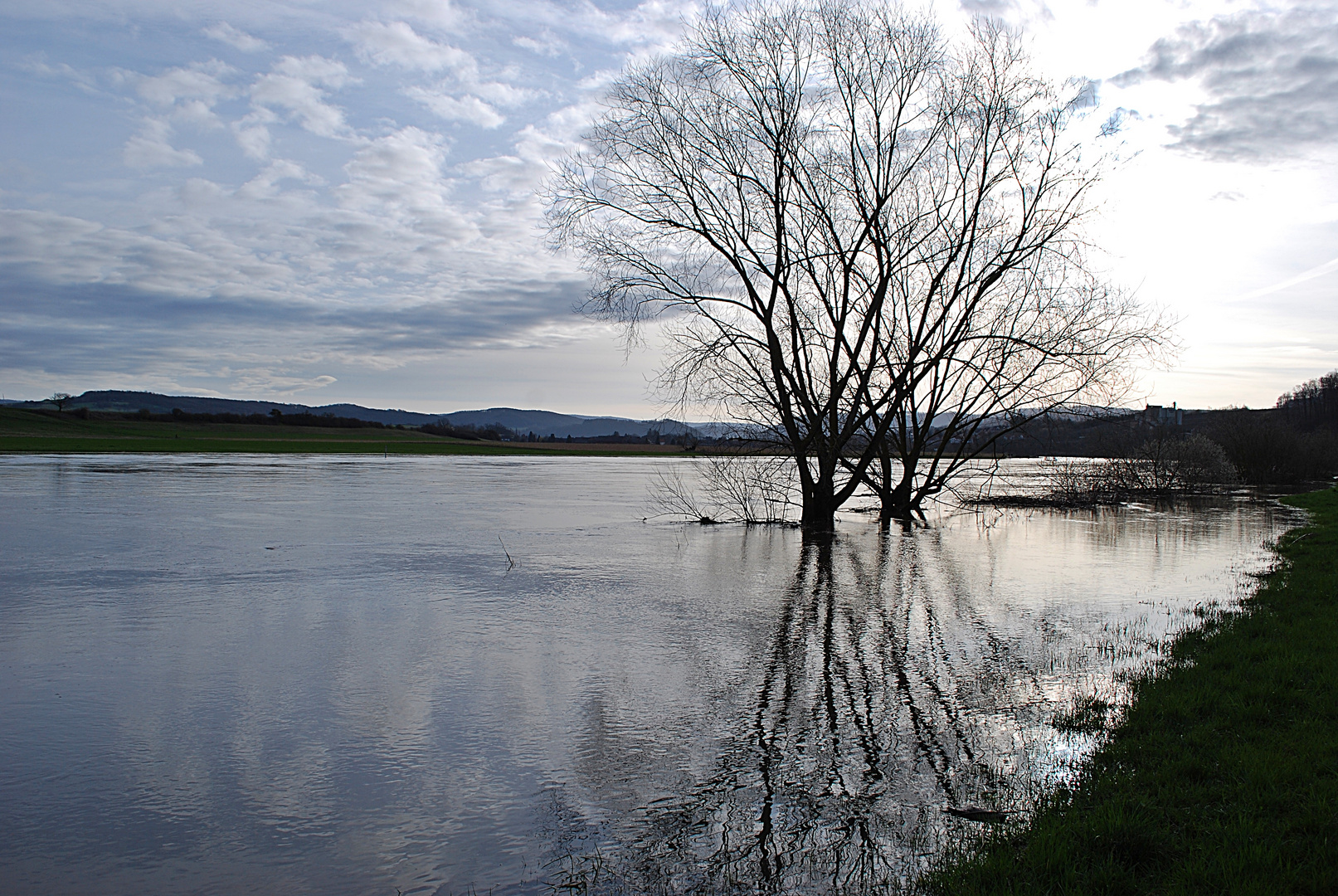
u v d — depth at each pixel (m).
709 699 8.70
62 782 6.71
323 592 14.26
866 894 4.94
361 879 5.27
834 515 28.75
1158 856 4.98
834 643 10.95
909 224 22.42
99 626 11.69
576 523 26.19
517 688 9.05
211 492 35.66
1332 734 6.67
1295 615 11.39
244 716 8.19
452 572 16.38
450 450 123.75
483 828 5.93
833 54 22.34
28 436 101.50
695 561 18.28
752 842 5.66
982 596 14.31
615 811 6.18
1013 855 5.16
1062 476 39.91
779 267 23.05
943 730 7.71
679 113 22.86
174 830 5.93
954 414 25.73
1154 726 7.26
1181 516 30.67
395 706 8.47
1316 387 101.94
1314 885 4.46
